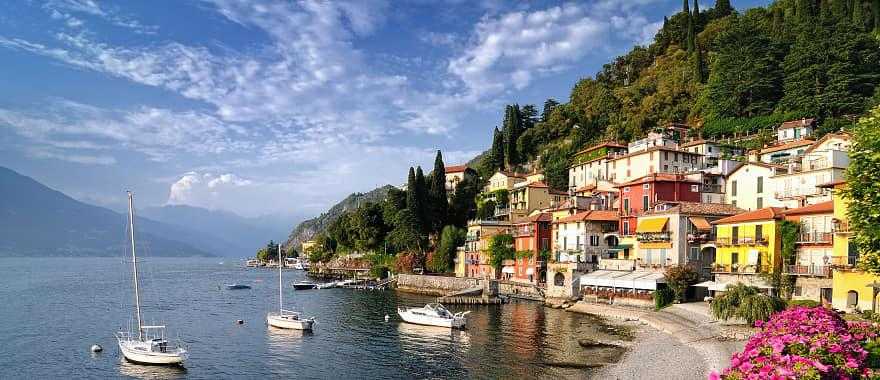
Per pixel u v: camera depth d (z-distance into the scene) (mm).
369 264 181750
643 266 91688
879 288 51750
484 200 173500
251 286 158375
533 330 72812
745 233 75375
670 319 71250
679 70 175750
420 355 60625
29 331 78750
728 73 141750
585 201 114688
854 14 142000
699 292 82438
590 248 103625
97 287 154375
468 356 59062
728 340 56406
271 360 59938
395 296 124375
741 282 68250
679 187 98562
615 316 82438
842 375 21719
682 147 129375
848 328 30750
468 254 140250
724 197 101438
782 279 68250
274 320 80500
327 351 63875
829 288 63344
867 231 39000
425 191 165750
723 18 190125
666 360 51250
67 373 55906
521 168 192625
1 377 54656
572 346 61438
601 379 47344
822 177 82375
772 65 136375
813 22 133750
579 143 173375
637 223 96812
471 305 101062
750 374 20406
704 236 85062
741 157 118875
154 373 55562
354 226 193250
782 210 73250
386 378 51688
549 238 117125
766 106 133125
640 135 159875
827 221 66062
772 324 28656
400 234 163375
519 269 120562
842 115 117438
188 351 64812
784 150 108875
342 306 106125
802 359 20703
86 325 83938
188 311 99562
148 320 88625
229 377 53812
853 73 119250
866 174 39625
